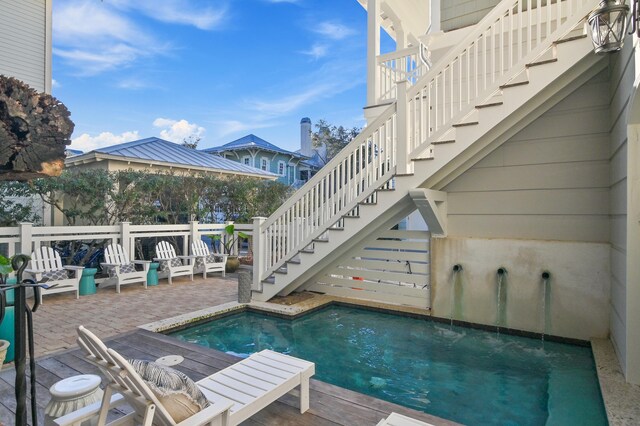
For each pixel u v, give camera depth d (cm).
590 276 418
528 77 397
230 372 253
